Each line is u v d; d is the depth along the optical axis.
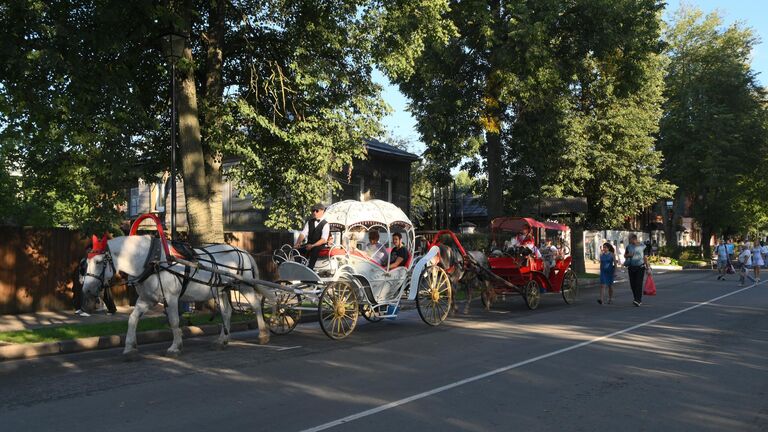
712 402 7.33
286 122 17.45
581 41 26.66
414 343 11.80
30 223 21.53
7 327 13.36
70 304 16.78
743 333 12.86
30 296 16.02
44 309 16.27
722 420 6.61
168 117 17.70
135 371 9.33
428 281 14.41
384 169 33.00
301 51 16.09
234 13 16.91
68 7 12.91
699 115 49.16
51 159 15.17
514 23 24.20
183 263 10.57
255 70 17.12
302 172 17.70
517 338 12.32
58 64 12.02
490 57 26.19
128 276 10.46
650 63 32.50
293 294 12.93
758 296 21.69
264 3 16.75
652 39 26.80
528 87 25.28
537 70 25.09
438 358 10.20
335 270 12.47
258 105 17.64
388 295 13.54
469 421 6.54
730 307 18.05
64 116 12.89
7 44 11.74
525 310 17.80
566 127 30.50
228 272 11.35
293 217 19.06
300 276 12.24
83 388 8.20
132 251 10.40
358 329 13.98
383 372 9.10
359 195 31.36
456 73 27.66
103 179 15.30
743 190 55.12
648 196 35.47
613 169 33.12
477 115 28.42
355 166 30.81
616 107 32.91
